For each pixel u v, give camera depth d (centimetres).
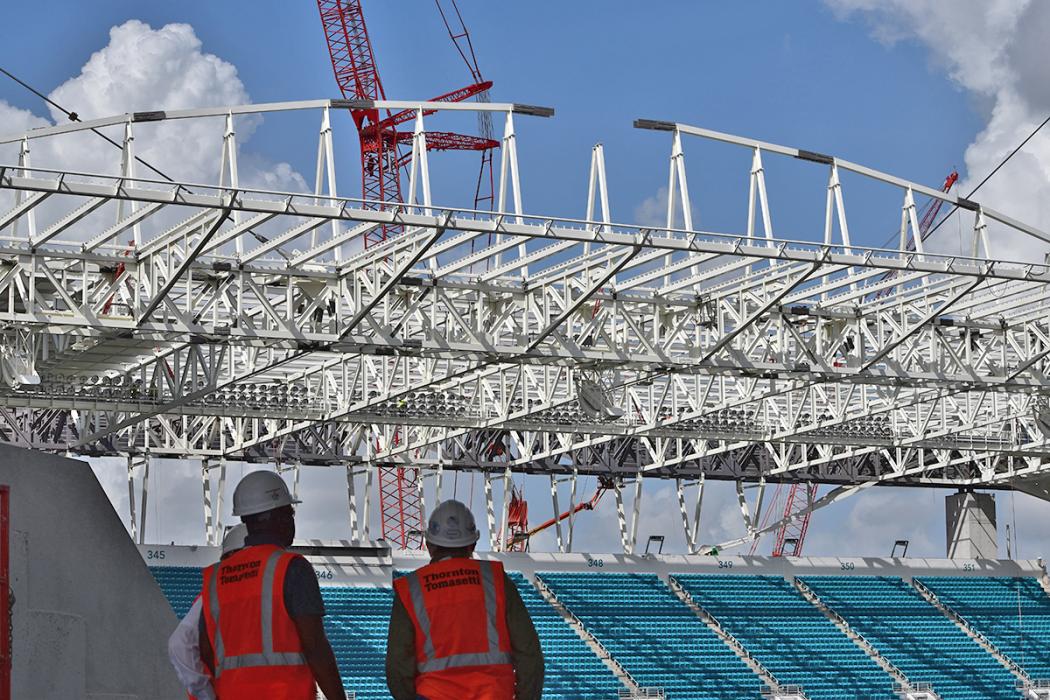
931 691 6119
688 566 6525
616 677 5731
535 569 6250
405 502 8219
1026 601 6962
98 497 1334
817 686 6009
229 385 4072
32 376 3809
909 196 3722
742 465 6731
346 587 5775
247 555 866
